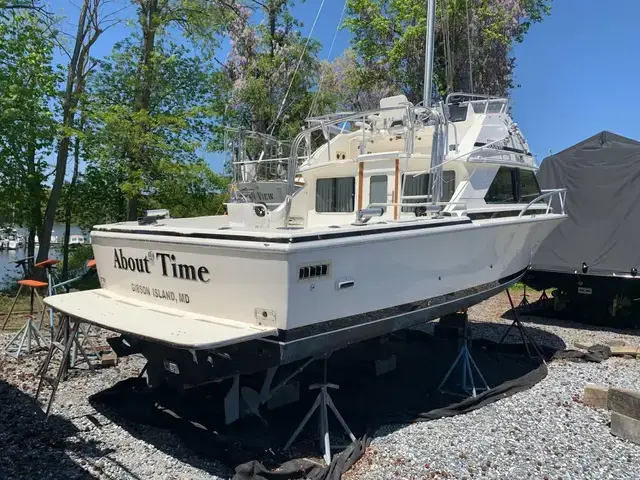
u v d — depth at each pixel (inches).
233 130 306.2
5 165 451.2
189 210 577.3
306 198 261.9
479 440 171.6
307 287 147.9
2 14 423.2
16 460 150.9
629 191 341.4
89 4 482.3
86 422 181.5
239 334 139.4
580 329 347.3
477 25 646.5
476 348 289.0
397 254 178.4
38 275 451.5
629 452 163.8
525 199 269.4
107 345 274.8
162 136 506.3
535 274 367.2
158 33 511.2
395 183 220.7
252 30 773.9
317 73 800.3
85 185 549.3
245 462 149.9
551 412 196.4
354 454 155.1
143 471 148.4
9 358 253.8
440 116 219.9
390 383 229.8
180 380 166.4
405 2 663.8
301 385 212.5
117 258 193.5
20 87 393.7
